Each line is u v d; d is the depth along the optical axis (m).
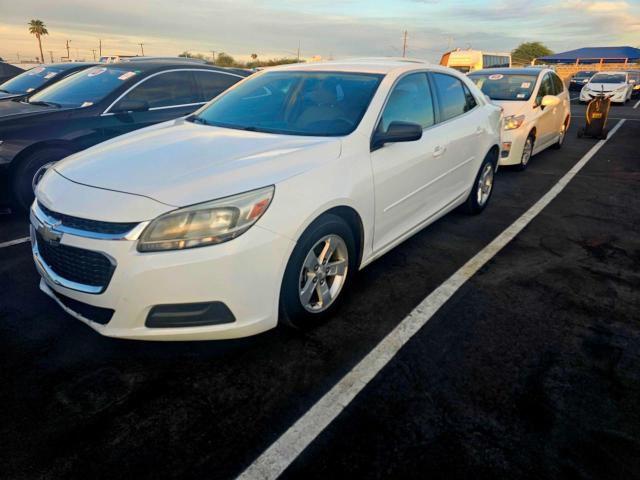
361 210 2.94
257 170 2.50
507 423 2.12
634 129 12.16
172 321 2.30
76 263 2.37
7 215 5.12
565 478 1.84
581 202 5.61
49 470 1.87
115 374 2.46
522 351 2.66
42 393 2.31
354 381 2.40
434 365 2.53
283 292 2.56
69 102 5.38
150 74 5.61
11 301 3.20
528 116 7.04
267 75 3.96
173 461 1.92
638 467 1.90
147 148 2.93
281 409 2.21
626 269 3.74
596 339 2.78
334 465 1.90
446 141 3.91
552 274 3.64
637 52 53.75
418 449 1.98
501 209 5.32
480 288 3.39
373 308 3.10
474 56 24.28
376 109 3.19
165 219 2.22
